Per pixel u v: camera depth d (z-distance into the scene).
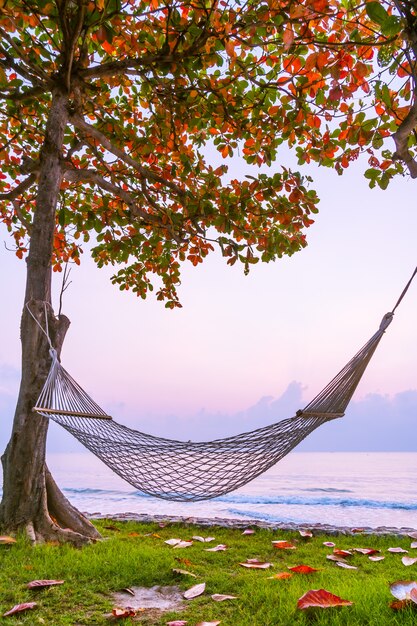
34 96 4.87
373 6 2.68
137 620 2.64
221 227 5.54
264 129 5.17
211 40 4.31
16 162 6.19
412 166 2.60
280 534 4.87
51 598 2.89
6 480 4.16
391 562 3.81
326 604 2.44
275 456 3.37
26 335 4.28
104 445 3.40
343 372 3.23
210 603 2.85
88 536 4.34
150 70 4.73
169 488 3.49
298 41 3.98
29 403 4.21
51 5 4.07
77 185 6.43
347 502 13.32
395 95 4.18
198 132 5.61
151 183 5.59
